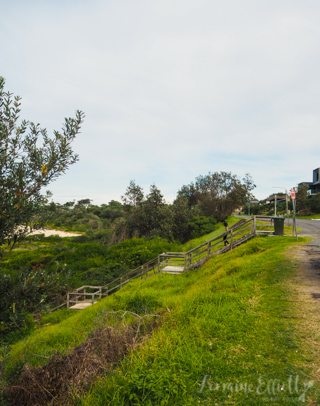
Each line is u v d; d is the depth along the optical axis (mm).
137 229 40375
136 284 15547
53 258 27156
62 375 4180
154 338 4953
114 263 23391
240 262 11820
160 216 40031
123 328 5535
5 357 4445
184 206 42875
